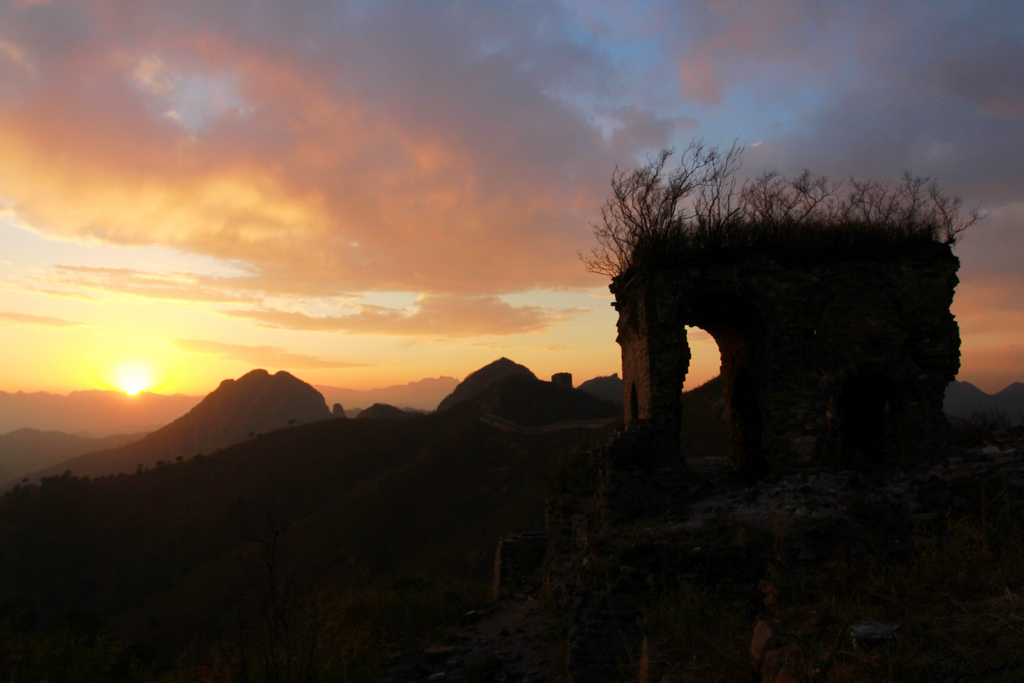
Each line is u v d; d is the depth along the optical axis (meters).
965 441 15.76
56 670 9.09
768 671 4.15
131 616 48.06
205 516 67.12
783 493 10.30
